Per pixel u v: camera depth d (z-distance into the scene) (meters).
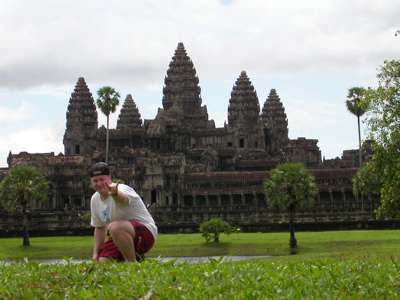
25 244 138.62
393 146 73.12
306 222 157.38
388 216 168.88
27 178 146.88
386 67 73.25
